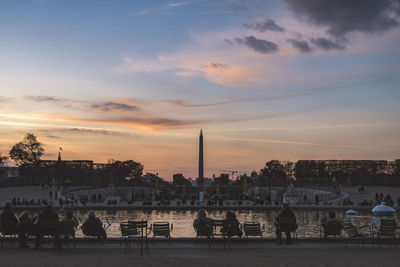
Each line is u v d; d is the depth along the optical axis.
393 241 26.59
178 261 20.39
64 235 24.41
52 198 108.94
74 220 25.30
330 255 22.48
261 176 158.25
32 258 21.03
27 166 152.38
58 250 23.92
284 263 20.12
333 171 144.00
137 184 146.00
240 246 25.72
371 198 101.62
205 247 25.25
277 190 128.00
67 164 152.75
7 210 25.78
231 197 118.12
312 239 27.20
